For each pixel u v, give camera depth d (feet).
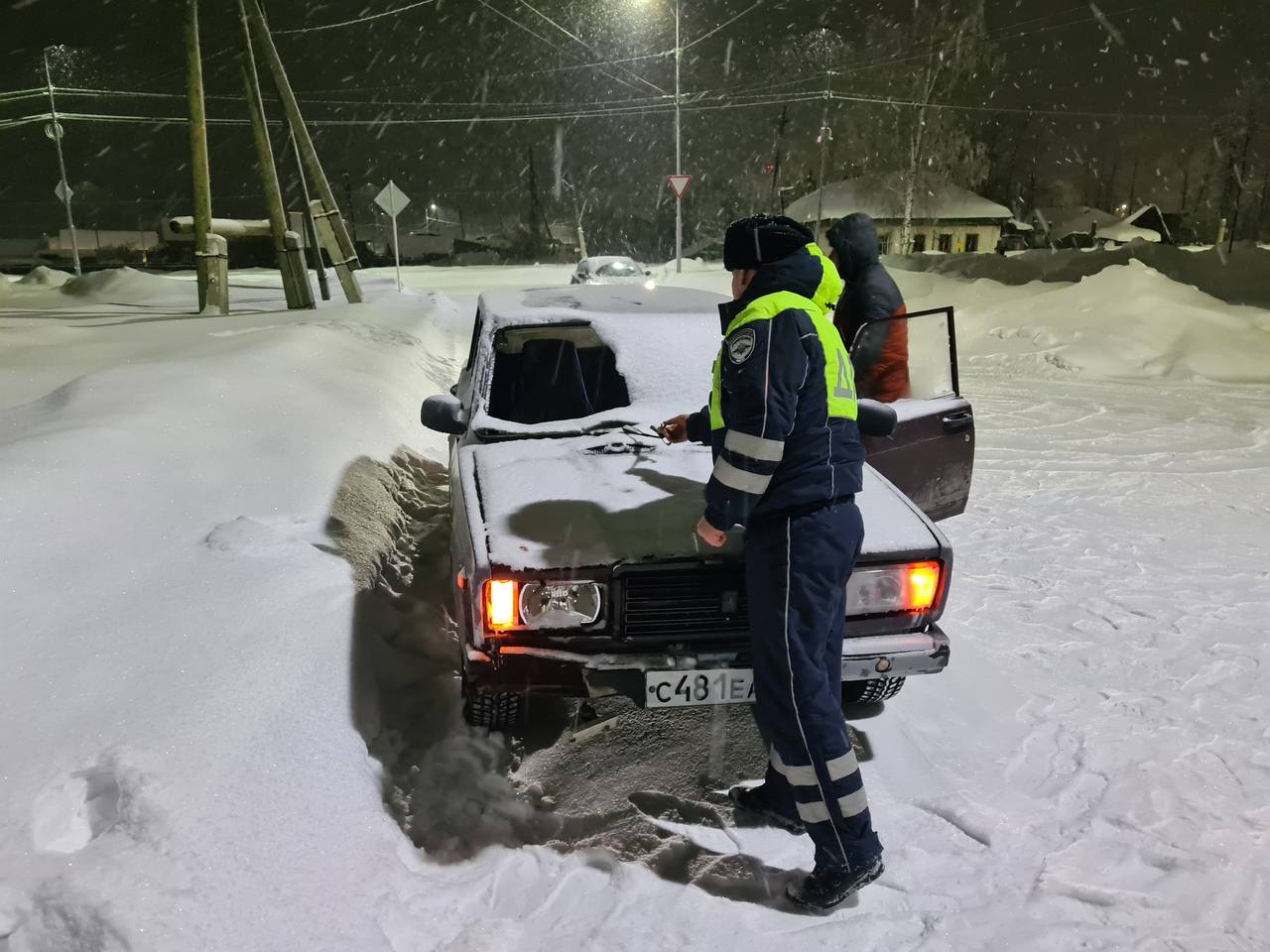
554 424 12.11
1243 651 12.72
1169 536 17.69
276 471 14.67
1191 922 7.68
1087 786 9.62
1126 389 34.32
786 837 8.93
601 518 9.57
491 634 8.74
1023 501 20.12
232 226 40.52
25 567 10.23
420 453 19.93
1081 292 45.27
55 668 8.80
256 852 7.39
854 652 9.00
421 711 10.46
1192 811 9.16
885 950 7.38
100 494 12.24
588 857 8.43
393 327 32.40
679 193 77.00
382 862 7.89
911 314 13.43
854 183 132.87
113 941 6.33
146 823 7.23
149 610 10.01
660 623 8.95
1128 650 12.80
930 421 13.32
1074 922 7.67
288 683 9.33
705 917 7.72
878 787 9.66
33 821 7.11
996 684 11.76
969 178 142.92
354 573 12.23
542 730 10.53
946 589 9.37
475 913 7.68
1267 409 30.30
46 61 92.58
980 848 8.70
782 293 7.93
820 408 7.92
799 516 7.85
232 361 20.02
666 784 9.72
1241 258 71.72
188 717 8.38
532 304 14.62
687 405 12.53
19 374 21.25
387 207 60.44
